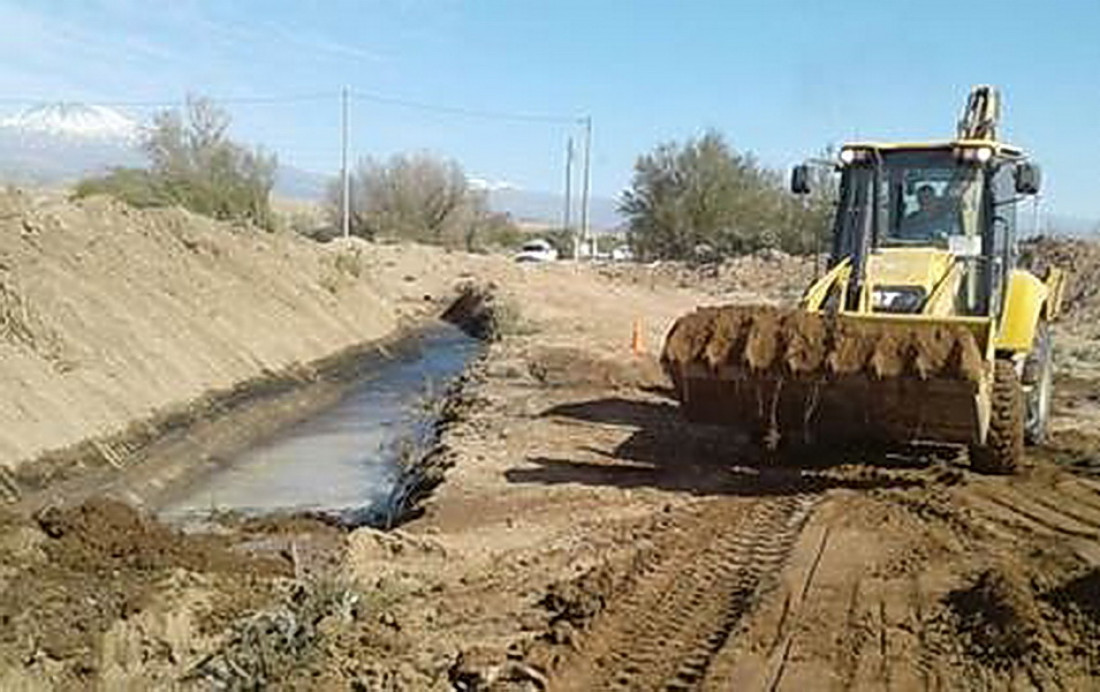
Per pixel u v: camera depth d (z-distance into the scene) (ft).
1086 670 25.79
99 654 31.12
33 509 47.73
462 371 95.96
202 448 65.51
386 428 76.28
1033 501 42.14
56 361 61.16
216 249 100.48
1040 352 54.19
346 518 52.60
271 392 83.35
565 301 145.89
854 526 38.60
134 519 41.22
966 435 42.96
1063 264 153.69
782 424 45.57
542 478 48.52
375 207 254.68
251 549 43.45
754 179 243.81
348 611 31.73
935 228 48.80
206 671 29.73
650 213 246.47
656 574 34.35
